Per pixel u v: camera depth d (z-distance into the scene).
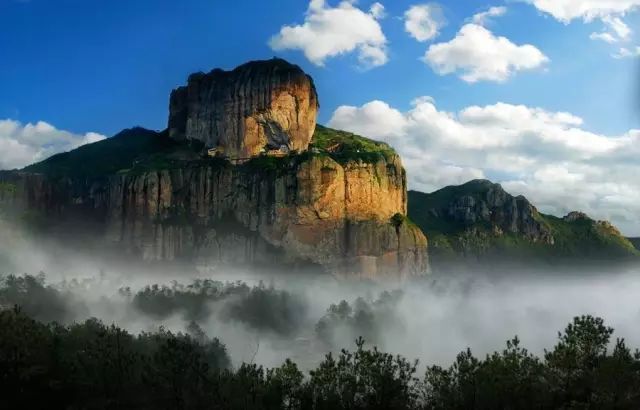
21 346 98.75
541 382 98.12
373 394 96.12
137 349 117.50
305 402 95.88
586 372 96.56
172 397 94.50
